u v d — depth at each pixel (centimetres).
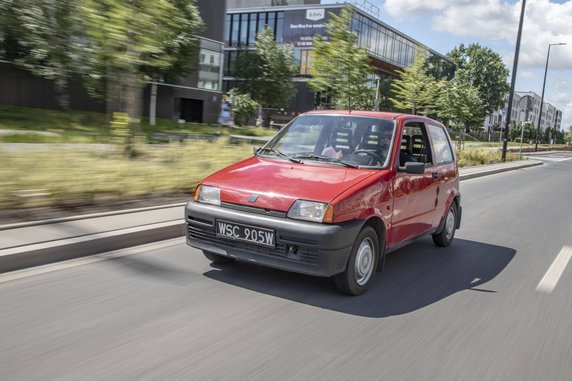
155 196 798
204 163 990
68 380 283
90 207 692
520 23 2791
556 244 770
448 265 599
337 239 416
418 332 389
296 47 5878
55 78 2267
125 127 997
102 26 945
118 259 520
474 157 2598
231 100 4316
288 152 539
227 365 315
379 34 6156
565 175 2327
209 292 445
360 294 466
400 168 514
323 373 313
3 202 612
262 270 513
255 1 6700
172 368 306
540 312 455
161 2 979
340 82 1856
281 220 428
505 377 324
